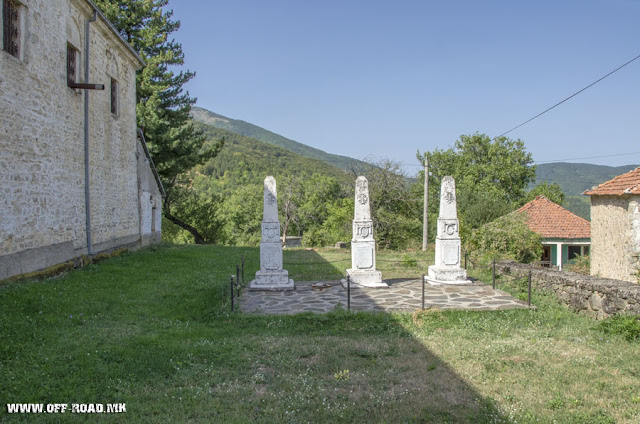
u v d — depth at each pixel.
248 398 5.05
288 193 45.12
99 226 15.12
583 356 6.43
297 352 6.62
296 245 37.50
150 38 26.41
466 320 8.55
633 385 5.39
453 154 40.56
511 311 9.09
